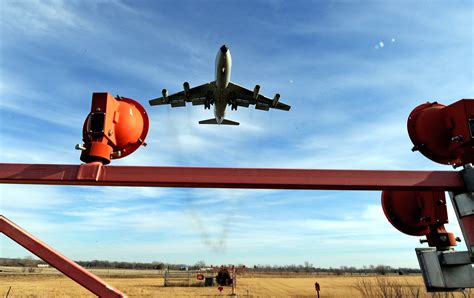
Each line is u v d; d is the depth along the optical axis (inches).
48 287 1285.7
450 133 173.5
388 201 226.8
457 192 164.2
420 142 188.9
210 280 1551.4
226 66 898.1
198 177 154.7
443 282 163.0
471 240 153.8
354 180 157.4
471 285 158.1
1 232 123.6
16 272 2679.6
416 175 159.8
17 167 147.5
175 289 1346.0
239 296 1106.7
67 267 119.4
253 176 155.9
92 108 158.1
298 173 157.8
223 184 155.7
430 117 182.9
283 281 2235.5
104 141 158.2
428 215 196.9
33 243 122.3
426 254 177.3
